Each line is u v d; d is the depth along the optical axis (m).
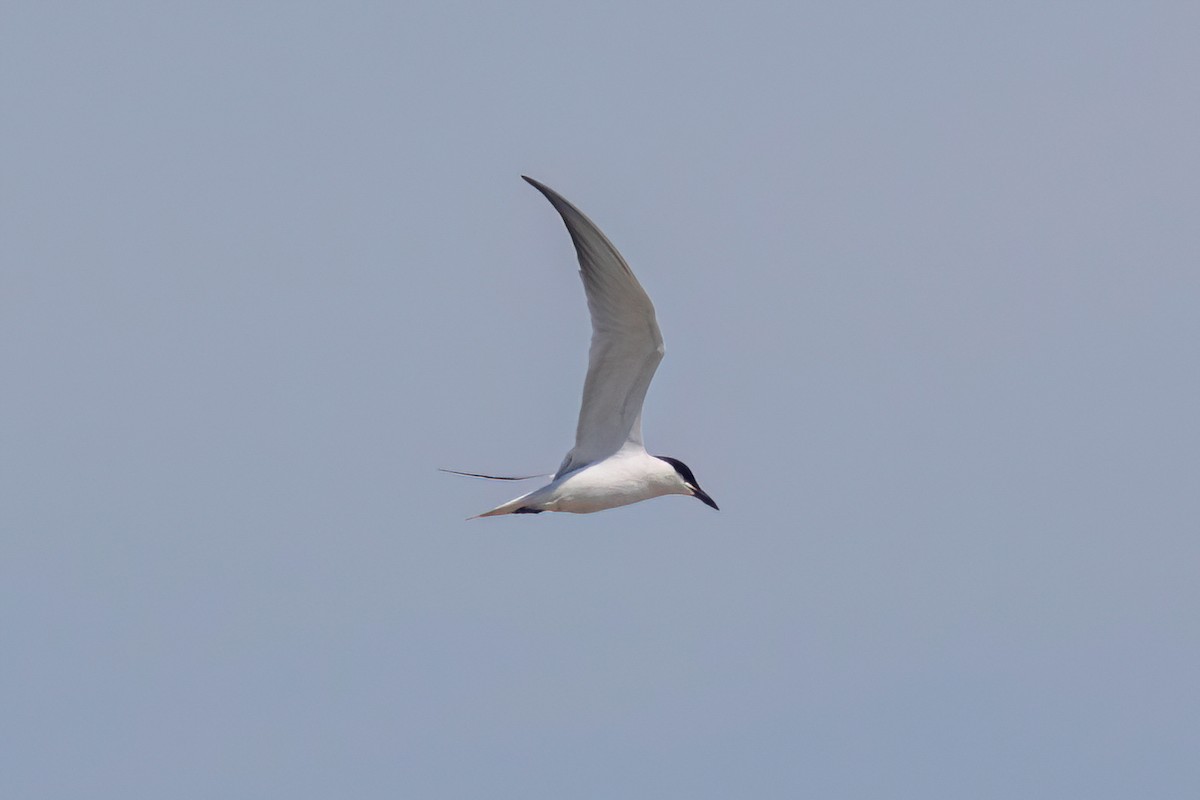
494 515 16.16
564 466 16.41
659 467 16.28
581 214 14.57
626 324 15.36
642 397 16.02
